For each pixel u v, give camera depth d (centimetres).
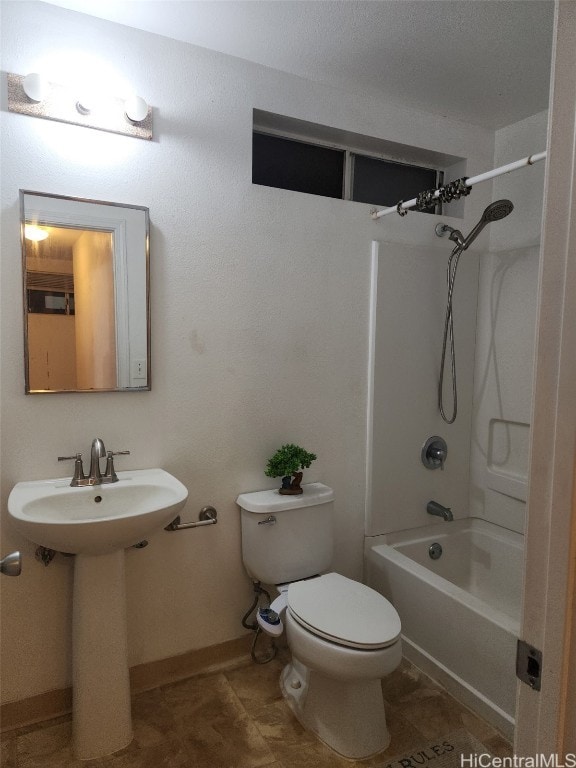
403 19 172
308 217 216
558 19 57
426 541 252
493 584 254
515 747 64
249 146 201
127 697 167
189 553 200
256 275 206
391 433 241
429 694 191
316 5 165
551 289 58
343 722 162
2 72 159
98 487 168
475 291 261
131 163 179
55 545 147
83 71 170
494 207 203
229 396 204
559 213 57
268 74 203
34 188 165
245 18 172
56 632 178
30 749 164
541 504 60
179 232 190
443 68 204
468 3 163
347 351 230
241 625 212
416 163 259
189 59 187
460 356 260
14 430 168
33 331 168
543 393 59
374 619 163
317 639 158
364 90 222
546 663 59
